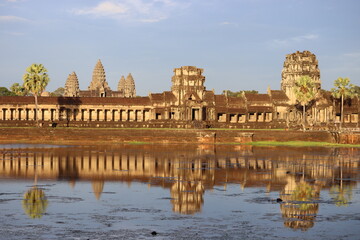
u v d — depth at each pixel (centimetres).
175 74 16212
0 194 4778
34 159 7731
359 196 4822
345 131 11812
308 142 11850
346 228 3622
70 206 4275
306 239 3366
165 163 7406
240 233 3491
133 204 4400
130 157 8194
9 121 13925
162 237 3384
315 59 17000
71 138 11956
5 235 3378
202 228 3616
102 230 3534
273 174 6316
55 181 5606
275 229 3597
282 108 16525
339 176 6166
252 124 14412
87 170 6531
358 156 8744
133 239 3334
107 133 11919
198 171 6556
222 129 12812
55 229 3544
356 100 16888
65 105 16088
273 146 10975
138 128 12825
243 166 7125
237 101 16488
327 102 16500
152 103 16212
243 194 4922
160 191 5056
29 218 3841
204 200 4606
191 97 15488
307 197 4762
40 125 13662
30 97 16175
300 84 14325
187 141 11762
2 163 7175
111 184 5462
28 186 5253
